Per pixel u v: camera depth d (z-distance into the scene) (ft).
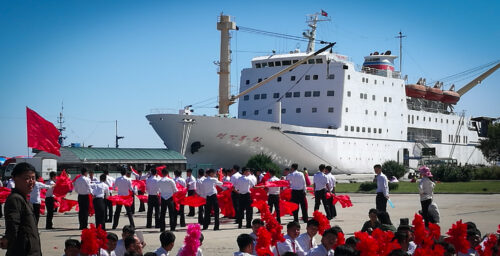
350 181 203.62
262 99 232.32
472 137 329.72
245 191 72.64
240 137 198.29
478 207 97.25
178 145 196.75
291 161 214.28
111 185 82.58
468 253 38.99
